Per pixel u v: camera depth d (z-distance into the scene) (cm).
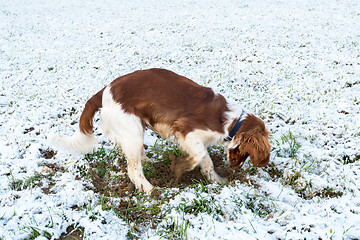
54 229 273
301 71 630
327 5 1277
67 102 527
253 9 1273
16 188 332
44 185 341
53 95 551
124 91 322
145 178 343
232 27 994
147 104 321
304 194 333
